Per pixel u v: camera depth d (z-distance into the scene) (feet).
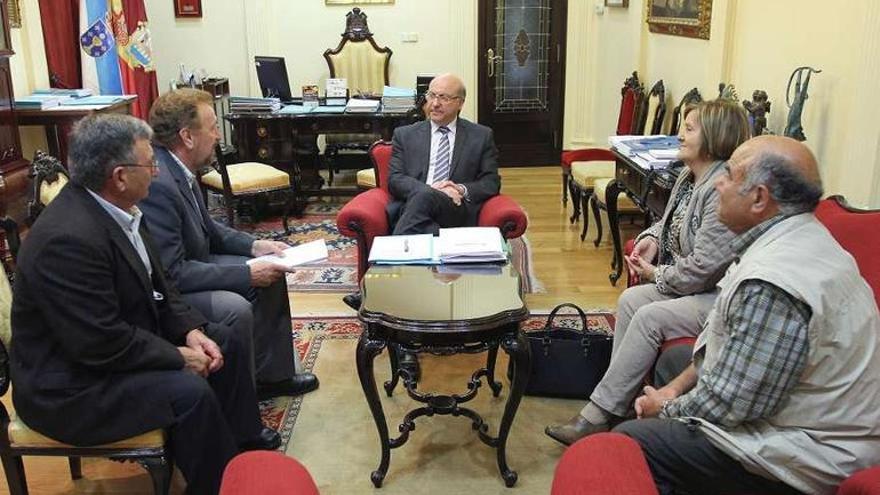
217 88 20.07
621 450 4.73
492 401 9.04
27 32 15.11
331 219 17.17
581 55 21.58
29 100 14.01
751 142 5.38
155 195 7.79
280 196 15.97
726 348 5.07
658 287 8.01
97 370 6.09
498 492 7.35
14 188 12.39
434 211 10.73
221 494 4.21
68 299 5.81
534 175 21.56
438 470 7.72
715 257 7.33
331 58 20.71
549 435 7.83
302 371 9.71
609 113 20.62
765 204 5.20
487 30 21.63
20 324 5.99
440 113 11.51
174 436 6.24
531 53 21.93
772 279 4.81
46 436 6.15
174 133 8.10
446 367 9.98
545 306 11.91
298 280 13.21
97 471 7.73
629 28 18.62
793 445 4.90
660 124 14.92
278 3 20.94
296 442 8.23
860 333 4.84
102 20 16.49
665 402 5.75
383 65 20.84
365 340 7.20
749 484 5.19
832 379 4.84
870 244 6.50
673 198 8.63
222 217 17.12
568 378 8.93
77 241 5.86
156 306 6.85
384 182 12.50
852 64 9.21
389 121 16.84
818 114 10.07
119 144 6.13
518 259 14.19
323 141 20.77
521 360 7.20
